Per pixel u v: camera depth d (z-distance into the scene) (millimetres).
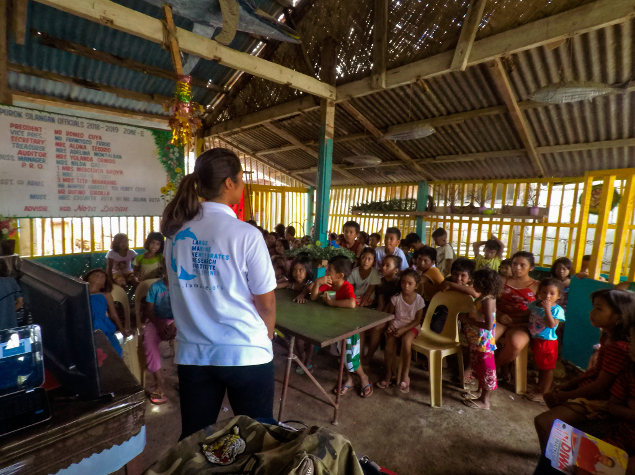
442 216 6430
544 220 5336
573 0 2678
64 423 896
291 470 730
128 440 1032
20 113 4012
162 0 2650
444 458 2283
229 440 910
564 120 4000
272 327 1413
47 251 4691
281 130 6070
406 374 3090
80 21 3807
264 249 1299
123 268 4688
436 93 4227
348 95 4199
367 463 1062
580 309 3551
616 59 3094
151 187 5039
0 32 3461
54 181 4293
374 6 3584
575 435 1605
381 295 3652
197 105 2896
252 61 3492
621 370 1777
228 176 1335
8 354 955
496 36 3088
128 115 5312
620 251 3322
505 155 4898
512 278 3389
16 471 828
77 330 934
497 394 3096
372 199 7828
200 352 1309
